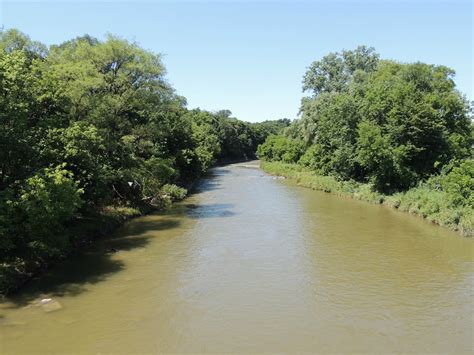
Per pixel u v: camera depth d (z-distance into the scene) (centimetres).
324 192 4709
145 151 3838
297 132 8281
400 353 1250
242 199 4150
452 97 3822
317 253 2227
